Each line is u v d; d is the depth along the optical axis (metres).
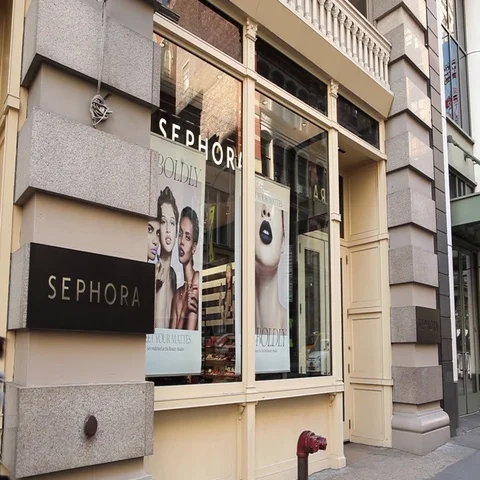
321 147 7.24
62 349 3.61
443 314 8.82
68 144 3.74
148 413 3.96
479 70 12.42
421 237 8.47
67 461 3.46
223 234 5.63
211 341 5.31
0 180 4.00
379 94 8.21
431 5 9.84
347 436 8.17
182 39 5.33
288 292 6.43
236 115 5.95
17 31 4.00
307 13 6.73
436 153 9.28
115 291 3.88
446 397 8.56
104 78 4.03
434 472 6.53
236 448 5.39
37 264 3.47
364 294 8.50
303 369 6.47
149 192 4.20
